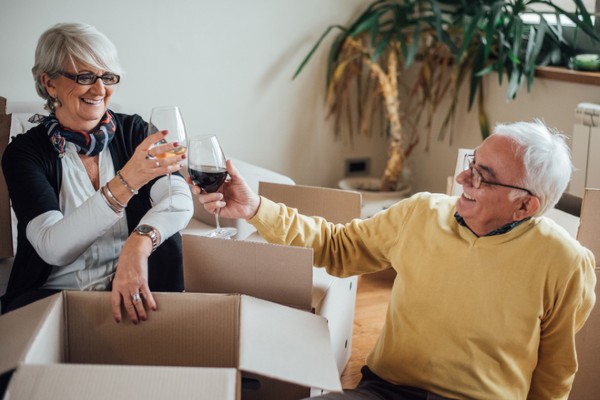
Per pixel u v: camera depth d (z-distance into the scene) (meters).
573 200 2.77
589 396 1.96
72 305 1.28
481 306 1.43
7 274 2.10
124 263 1.47
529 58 2.88
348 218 1.97
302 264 1.44
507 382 1.45
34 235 1.57
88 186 1.74
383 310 2.79
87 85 1.67
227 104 3.45
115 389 0.96
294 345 1.20
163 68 3.23
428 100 3.61
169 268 1.76
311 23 3.56
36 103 2.73
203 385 0.97
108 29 3.04
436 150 3.71
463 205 1.45
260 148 3.62
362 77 3.80
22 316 1.19
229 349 1.31
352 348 2.48
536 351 1.46
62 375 0.97
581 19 2.94
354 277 2.19
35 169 1.67
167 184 1.82
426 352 1.48
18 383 0.96
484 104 3.31
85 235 1.54
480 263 1.43
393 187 3.59
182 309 1.30
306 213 2.03
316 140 3.79
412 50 3.12
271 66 3.52
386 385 1.54
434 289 1.48
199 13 3.24
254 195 1.59
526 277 1.40
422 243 1.53
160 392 0.96
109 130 1.76
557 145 1.40
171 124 1.59
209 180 1.48
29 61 2.89
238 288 1.50
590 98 2.72
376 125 3.96
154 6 3.12
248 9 3.37
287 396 1.42
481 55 3.12
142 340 1.32
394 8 3.38
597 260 1.77
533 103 3.02
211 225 2.46
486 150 1.41
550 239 1.41
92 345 1.31
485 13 3.01
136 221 1.81
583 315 1.47
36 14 2.86
